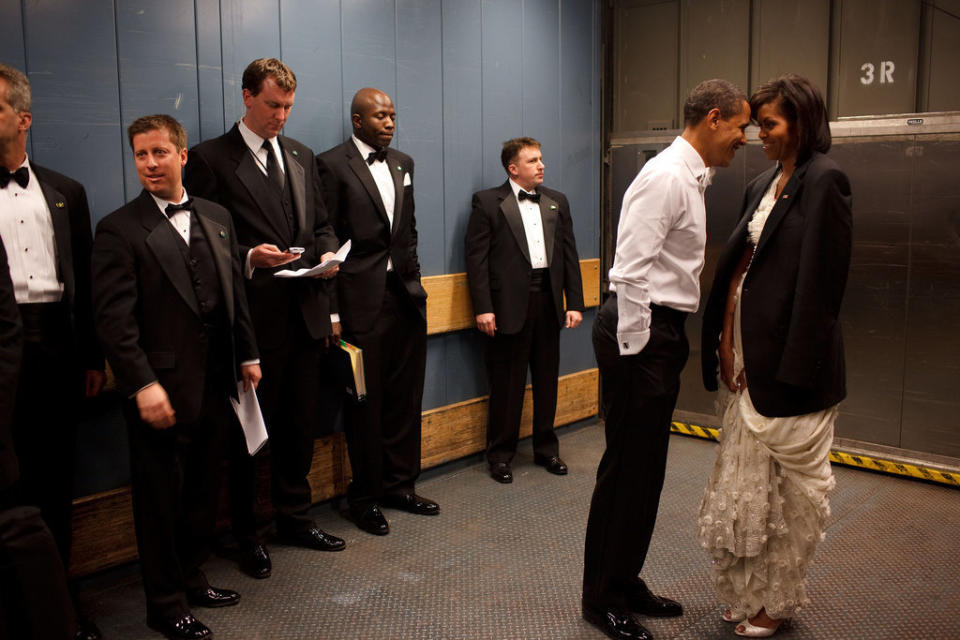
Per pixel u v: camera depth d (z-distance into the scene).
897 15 3.86
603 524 2.39
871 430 4.00
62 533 2.36
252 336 2.55
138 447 2.32
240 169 2.73
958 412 3.74
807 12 4.12
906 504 3.54
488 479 3.91
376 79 3.49
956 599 2.66
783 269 2.23
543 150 4.39
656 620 2.54
